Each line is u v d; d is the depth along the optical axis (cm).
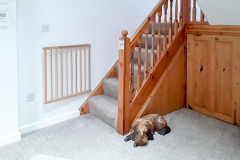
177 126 253
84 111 289
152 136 221
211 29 261
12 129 218
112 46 316
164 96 279
